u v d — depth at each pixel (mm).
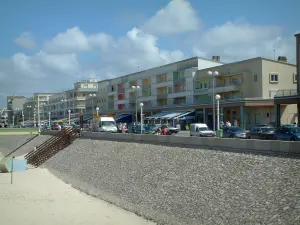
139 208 21609
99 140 43062
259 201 16359
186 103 73188
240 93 60594
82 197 26219
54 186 31328
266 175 17891
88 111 116312
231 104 58188
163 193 22172
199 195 19688
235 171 19859
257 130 35250
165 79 80750
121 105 97438
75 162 40125
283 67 58438
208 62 72750
